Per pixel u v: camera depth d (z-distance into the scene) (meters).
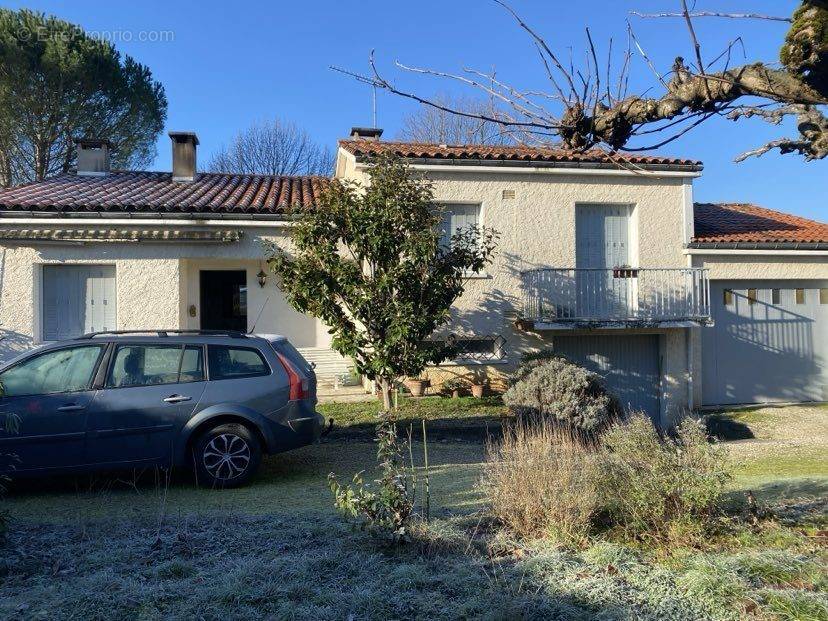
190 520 5.55
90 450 6.86
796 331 15.10
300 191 15.49
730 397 14.79
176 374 7.23
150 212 12.43
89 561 4.54
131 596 3.89
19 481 7.50
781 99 3.82
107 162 17.27
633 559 4.47
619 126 4.48
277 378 7.43
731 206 18.73
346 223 10.38
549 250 13.88
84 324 12.52
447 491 6.80
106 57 23.69
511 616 3.63
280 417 7.36
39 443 6.74
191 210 12.53
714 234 14.98
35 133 22.81
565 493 5.11
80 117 23.41
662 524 5.02
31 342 12.09
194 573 4.32
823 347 15.20
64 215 12.20
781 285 15.06
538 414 10.74
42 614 3.69
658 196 14.36
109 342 7.20
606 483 5.26
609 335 14.43
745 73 3.89
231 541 4.96
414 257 10.10
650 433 5.49
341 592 3.99
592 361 14.38
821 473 8.18
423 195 10.70
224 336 7.51
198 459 7.10
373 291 10.27
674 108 4.19
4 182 23.23
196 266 13.99
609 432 6.49
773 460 9.39
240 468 7.17
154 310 12.46
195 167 16.70
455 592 4.00
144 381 7.14
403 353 10.40
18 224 12.12
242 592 3.93
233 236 12.51
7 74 21.92
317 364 13.97
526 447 5.86
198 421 7.08
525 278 13.68
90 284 12.57
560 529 4.92
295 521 5.50
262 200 13.95
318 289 10.36
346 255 11.58
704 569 4.16
